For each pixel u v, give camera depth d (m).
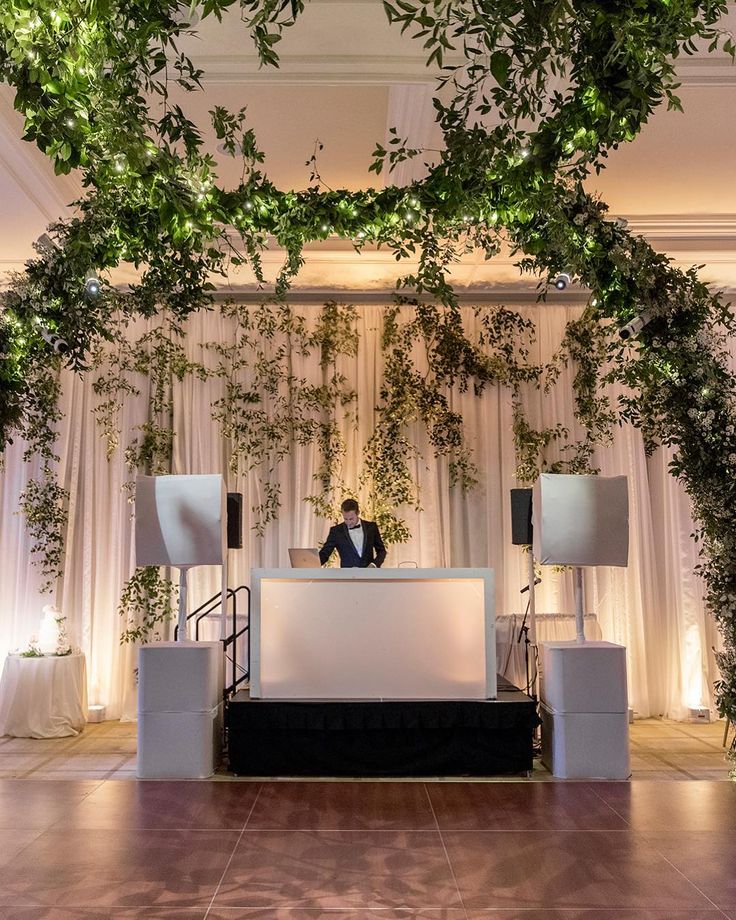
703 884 3.85
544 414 9.00
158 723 5.88
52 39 2.84
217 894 3.73
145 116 3.56
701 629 8.61
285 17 4.86
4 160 6.32
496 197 4.52
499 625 8.12
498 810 5.03
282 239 4.87
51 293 5.14
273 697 6.00
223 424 8.84
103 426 8.78
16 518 8.59
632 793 5.43
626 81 3.13
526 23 2.92
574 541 5.96
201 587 8.55
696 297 5.09
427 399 8.91
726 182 7.09
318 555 7.55
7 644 8.47
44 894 3.73
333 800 5.25
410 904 3.63
